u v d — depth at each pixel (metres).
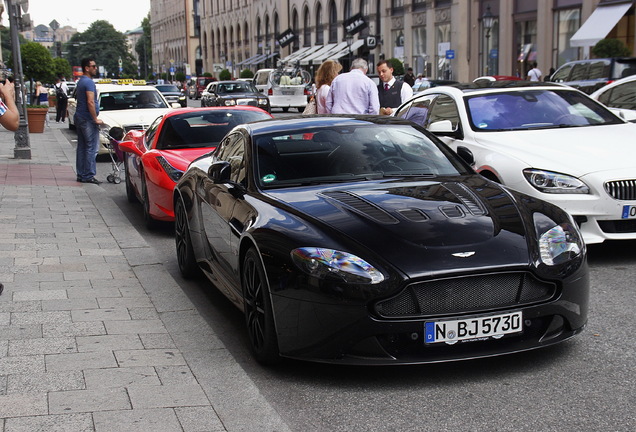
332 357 4.03
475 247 4.07
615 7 30.56
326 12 61.59
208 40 106.00
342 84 10.20
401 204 4.56
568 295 4.20
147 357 4.44
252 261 4.53
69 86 48.03
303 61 61.75
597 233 6.53
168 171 8.48
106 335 4.84
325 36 62.34
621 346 4.63
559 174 6.59
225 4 95.56
